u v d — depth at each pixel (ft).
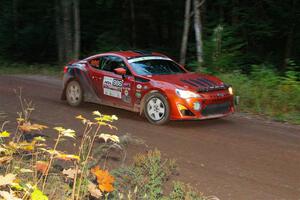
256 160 23.21
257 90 40.34
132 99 32.45
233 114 35.73
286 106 36.65
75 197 13.32
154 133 28.50
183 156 23.62
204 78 32.22
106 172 13.15
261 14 72.43
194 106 29.35
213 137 27.89
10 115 32.71
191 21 82.07
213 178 20.34
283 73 55.83
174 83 30.30
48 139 25.79
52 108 36.24
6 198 9.36
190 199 14.70
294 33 74.38
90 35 94.02
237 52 54.54
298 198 18.25
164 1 91.91
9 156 13.16
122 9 95.61
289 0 72.79
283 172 21.40
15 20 97.71
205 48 52.47
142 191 16.37
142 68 32.99
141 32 98.78
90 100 35.94
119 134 27.94
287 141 27.35
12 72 68.33
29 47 97.40
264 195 18.47
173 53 88.63
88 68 35.94
